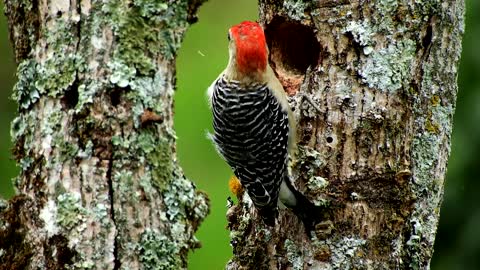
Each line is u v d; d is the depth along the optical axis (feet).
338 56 35.19
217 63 60.59
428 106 35.42
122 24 29.19
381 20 34.78
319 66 35.55
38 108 29.66
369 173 34.68
